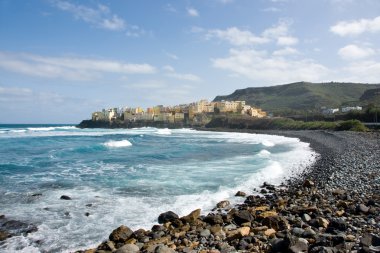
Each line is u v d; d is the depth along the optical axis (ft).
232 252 27.81
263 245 29.19
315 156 110.63
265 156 110.22
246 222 37.93
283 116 540.93
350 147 128.06
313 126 344.69
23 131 324.60
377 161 83.10
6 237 35.50
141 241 33.40
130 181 65.67
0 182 64.54
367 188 52.08
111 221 41.16
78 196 53.16
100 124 646.74
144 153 124.36
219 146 161.89
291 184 62.44
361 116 326.85
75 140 202.08
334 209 40.70
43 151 129.70
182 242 31.86
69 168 83.51
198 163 93.25
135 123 630.74
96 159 103.91
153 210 45.68
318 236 29.43
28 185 61.72
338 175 66.49
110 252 30.01
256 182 65.10
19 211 44.88
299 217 37.88
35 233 36.83
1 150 134.00
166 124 622.13
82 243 34.24
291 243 26.91
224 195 54.03
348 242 26.86
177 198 51.83
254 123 496.23
